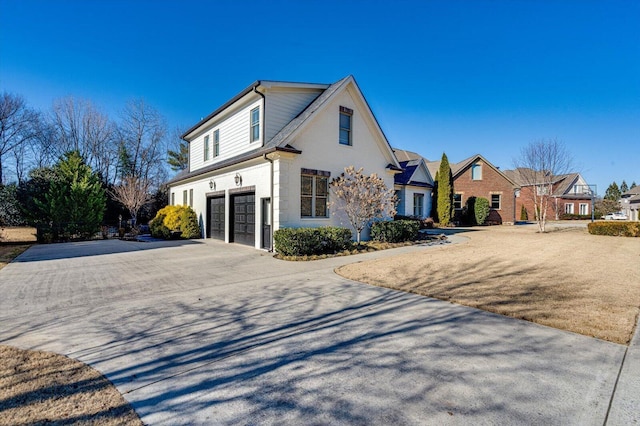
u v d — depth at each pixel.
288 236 10.04
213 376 3.06
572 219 38.25
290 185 11.28
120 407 2.53
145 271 8.24
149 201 26.80
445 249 11.73
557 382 2.88
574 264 8.61
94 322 4.58
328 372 3.12
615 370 3.09
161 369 3.19
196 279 7.31
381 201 12.30
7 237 17.45
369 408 2.51
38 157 30.84
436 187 25.22
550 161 19.52
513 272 7.67
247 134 13.59
